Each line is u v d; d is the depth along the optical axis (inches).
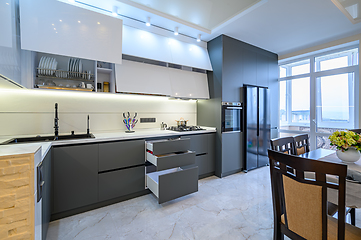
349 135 57.6
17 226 38.8
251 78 141.4
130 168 90.1
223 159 123.6
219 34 124.0
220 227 68.4
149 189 96.3
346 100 132.2
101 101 103.4
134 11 96.6
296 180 40.6
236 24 109.9
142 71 105.7
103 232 65.2
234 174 129.7
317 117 147.7
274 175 47.2
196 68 126.3
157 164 82.0
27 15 66.5
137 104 117.0
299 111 159.0
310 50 145.5
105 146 82.1
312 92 149.8
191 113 144.2
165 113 130.0
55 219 72.4
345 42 127.0
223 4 92.7
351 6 93.2
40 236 48.0
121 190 87.0
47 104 88.1
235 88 130.6
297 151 79.1
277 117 164.4
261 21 106.5
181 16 104.5
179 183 85.8
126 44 98.5
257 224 70.3
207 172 122.6
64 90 82.0
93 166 79.0
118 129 109.3
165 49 113.0
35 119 85.3
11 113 79.7
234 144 130.1
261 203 86.9
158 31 113.7
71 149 73.7
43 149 55.9
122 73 98.2
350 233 40.3
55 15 73.3
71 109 94.3
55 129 82.7
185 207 83.3
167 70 117.1
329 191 47.0
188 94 121.9
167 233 64.9
